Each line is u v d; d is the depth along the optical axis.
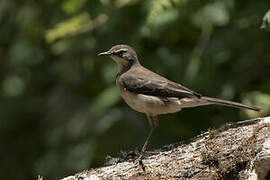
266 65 13.52
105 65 13.54
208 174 8.91
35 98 16.12
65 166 14.38
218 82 12.95
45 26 15.01
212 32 13.21
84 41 14.11
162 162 9.41
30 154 16.08
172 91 10.81
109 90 13.52
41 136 16.11
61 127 15.43
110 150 13.66
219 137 9.35
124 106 14.16
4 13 15.39
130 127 13.73
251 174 8.39
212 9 12.74
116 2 13.24
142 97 11.00
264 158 8.25
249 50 13.09
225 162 8.85
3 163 16.00
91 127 14.59
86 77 14.71
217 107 13.09
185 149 9.56
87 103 15.25
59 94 16.09
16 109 16.03
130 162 9.80
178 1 12.14
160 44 13.61
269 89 13.45
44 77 15.48
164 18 12.55
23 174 15.99
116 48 12.00
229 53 13.10
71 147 14.66
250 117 12.98
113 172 9.52
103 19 13.42
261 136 8.87
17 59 15.16
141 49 13.26
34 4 15.01
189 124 13.12
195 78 12.88
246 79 13.45
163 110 10.93
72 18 13.71
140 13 13.12
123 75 11.51
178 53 13.29
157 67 13.17
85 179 9.50
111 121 13.85
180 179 9.01
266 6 12.70
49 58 15.51
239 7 13.01
